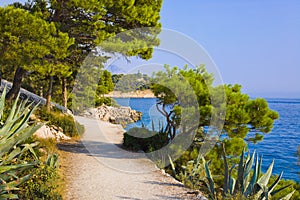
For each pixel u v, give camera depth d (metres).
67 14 13.31
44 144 9.71
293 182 9.36
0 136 5.00
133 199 6.46
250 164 7.18
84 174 8.30
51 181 6.34
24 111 5.38
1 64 11.84
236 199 6.40
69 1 12.14
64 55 11.23
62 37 10.93
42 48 10.48
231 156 10.30
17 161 5.91
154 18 14.27
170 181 7.93
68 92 24.59
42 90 27.38
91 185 7.36
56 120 14.10
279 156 18.39
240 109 10.14
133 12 13.31
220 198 6.80
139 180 7.95
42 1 13.41
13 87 14.60
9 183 5.07
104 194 6.73
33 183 5.90
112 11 13.66
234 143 9.93
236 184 6.98
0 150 4.90
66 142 12.70
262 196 6.55
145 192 6.95
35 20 10.61
